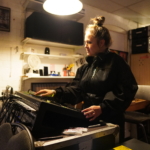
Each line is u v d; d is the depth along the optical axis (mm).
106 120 1029
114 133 814
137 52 3762
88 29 1092
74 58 2834
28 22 2229
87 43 1101
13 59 2232
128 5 3062
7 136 665
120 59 1043
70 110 744
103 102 917
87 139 693
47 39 2213
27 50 2324
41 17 2152
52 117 759
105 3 2980
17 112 960
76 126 822
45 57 2551
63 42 2389
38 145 573
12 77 2223
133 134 2932
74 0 1457
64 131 709
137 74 3756
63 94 1112
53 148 592
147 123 2986
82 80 1165
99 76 1051
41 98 936
